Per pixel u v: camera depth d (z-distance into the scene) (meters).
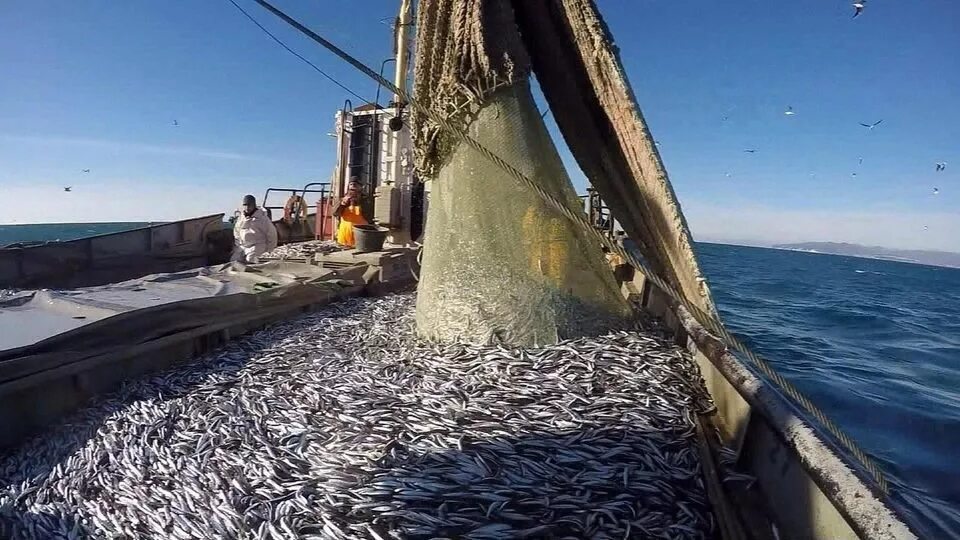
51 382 3.67
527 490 2.30
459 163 4.06
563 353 3.48
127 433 3.29
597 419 2.77
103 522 2.56
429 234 4.34
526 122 4.02
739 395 2.76
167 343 4.42
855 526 1.54
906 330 12.52
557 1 3.96
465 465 2.46
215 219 9.43
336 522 2.23
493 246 3.92
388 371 3.64
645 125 3.41
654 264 4.15
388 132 9.08
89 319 4.59
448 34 4.05
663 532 2.12
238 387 3.81
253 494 2.53
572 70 4.16
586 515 2.18
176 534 2.38
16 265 6.57
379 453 2.63
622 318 3.99
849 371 8.71
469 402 3.01
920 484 4.71
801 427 2.05
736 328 12.15
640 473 2.40
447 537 2.09
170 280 6.22
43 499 2.83
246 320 5.23
